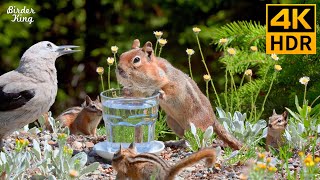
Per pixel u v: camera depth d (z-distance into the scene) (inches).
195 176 365.4
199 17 663.8
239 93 568.7
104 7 666.8
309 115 416.2
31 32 653.9
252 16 665.0
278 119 401.4
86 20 669.3
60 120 467.8
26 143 361.4
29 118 392.8
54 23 660.7
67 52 398.9
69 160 354.0
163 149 397.1
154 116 392.2
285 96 581.3
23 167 350.6
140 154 337.4
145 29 662.5
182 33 649.6
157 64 408.5
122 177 341.7
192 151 403.2
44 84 390.0
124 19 664.4
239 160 382.3
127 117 387.5
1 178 347.9
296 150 397.1
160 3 661.3
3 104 382.3
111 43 658.2
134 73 403.5
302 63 575.8
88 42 673.0
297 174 360.5
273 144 405.1
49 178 341.4
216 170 371.6
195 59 660.7
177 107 412.2
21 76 388.8
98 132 487.2
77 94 674.2
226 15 660.7
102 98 391.9
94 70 675.4
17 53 647.1
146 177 334.3
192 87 415.2
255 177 309.3
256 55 573.9
